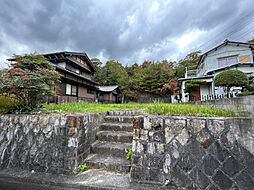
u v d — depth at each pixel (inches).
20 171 70.1
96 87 496.4
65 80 312.3
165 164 56.8
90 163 72.4
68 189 58.2
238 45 366.6
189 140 56.6
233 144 53.4
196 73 523.2
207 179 52.2
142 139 61.3
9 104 91.4
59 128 70.6
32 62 92.8
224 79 187.6
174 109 80.2
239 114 66.6
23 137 75.7
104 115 121.4
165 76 585.6
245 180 50.3
